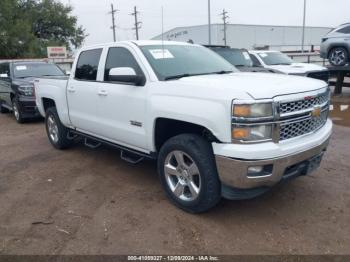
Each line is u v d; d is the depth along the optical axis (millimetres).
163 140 4328
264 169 3402
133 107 4410
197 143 3693
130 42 4738
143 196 4484
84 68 5551
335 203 4172
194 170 3783
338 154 5965
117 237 3557
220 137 3422
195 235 3553
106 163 5852
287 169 3627
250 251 3285
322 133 3963
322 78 11930
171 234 3582
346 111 10289
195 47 5301
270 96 3350
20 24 36188
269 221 3799
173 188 4125
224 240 3461
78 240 3520
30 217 4012
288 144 3523
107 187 4824
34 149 6891
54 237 3584
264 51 13148
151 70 4285
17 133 8539
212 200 3699
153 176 5195
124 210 4113
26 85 9398
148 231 3648
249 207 4105
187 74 4418
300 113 3582
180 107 3748
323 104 4012
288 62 12852
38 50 38625
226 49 10984
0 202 4430
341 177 4934
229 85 3564
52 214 4070
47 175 5367
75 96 5637
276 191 4508
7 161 6145
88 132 5684
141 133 4379
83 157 6223
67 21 47688
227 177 3443
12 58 35875
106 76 5027
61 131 6453
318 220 3797
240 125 3291
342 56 12375
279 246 3348
